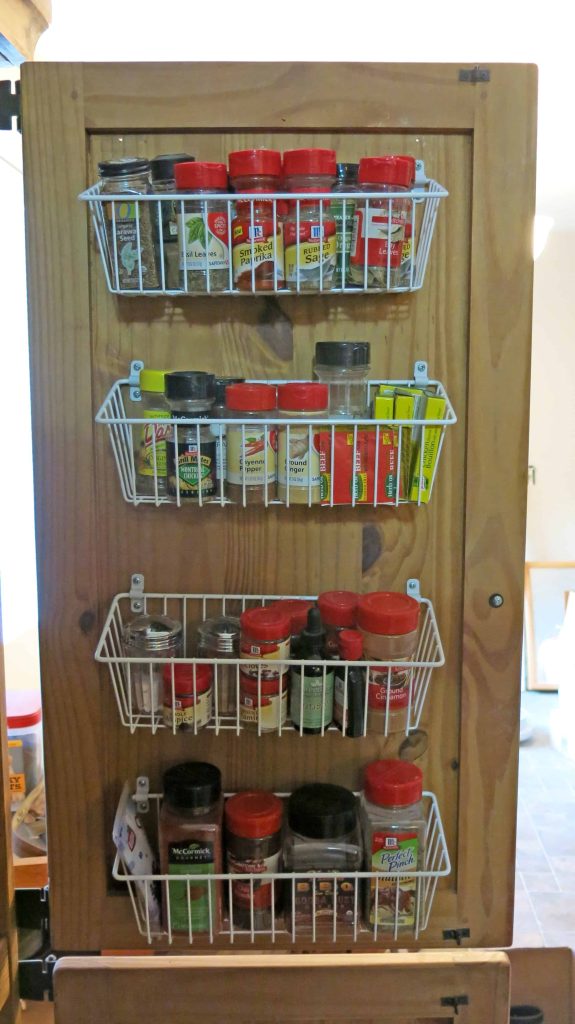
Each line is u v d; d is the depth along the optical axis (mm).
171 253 899
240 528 1006
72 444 965
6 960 969
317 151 859
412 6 1901
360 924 997
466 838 1041
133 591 1009
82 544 981
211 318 971
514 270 948
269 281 887
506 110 921
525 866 2590
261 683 933
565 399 4012
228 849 984
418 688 1000
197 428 887
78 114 917
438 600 1015
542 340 3975
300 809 980
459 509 998
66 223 930
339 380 937
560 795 3020
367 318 971
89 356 954
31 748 1521
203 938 987
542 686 3992
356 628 962
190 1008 868
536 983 1227
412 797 969
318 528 1006
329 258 887
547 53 2164
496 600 1003
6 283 1859
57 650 997
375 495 923
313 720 940
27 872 1365
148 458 935
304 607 988
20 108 919
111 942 1036
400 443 912
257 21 1948
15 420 1919
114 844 1037
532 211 937
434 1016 873
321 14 1902
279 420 889
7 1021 973
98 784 1015
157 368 975
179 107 919
